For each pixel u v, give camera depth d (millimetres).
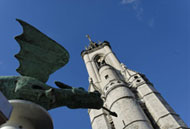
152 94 33500
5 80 3840
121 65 46844
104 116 32219
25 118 3400
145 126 25469
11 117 3293
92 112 34250
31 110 3391
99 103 4363
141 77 38750
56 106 4031
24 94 3643
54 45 4859
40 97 3686
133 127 25688
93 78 45219
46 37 4844
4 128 3160
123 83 35219
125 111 28594
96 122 31656
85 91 4344
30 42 4695
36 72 4523
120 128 27328
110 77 38594
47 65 4691
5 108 2895
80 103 4176
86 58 56031
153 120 29766
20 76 4016
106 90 35375
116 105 30594
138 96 35250
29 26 4785
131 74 40594
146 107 32250
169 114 28453
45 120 3508
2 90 3697
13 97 3611
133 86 37531
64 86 4418
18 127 3238
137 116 27203
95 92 4438
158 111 29719
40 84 3973
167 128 26609
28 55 4578
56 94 3904
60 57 4836
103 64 43469
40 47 4742
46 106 3727
